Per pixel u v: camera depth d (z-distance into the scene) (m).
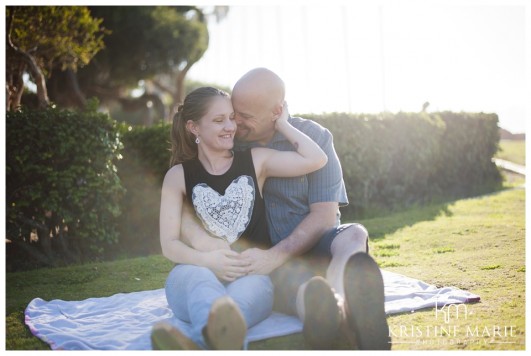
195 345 2.06
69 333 2.78
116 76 15.91
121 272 4.41
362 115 7.41
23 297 3.76
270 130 2.85
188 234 2.67
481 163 9.73
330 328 2.13
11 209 4.93
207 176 2.70
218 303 1.96
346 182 7.23
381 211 7.52
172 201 2.69
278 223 2.81
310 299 2.13
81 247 5.38
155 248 5.97
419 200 8.30
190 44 15.91
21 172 4.92
